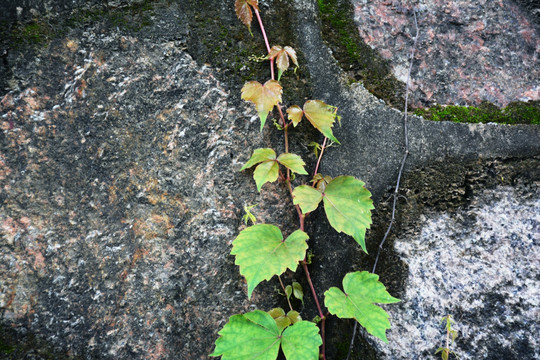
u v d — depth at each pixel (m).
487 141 0.63
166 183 0.62
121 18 0.61
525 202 0.61
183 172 0.62
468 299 0.61
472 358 0.61
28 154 0.58
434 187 0.64
